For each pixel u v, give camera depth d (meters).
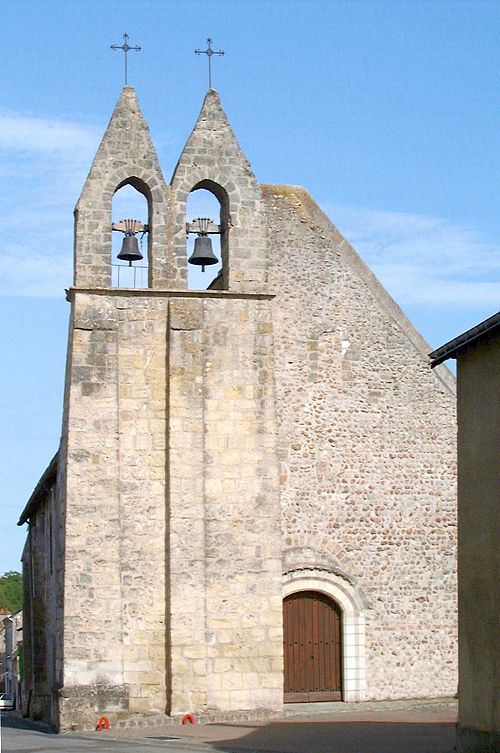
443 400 27.16
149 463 23.39
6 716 38.41
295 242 26.77
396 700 25.80
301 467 25.88
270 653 23.28
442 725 21.48
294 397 26.06
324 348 26.48
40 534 34.66
